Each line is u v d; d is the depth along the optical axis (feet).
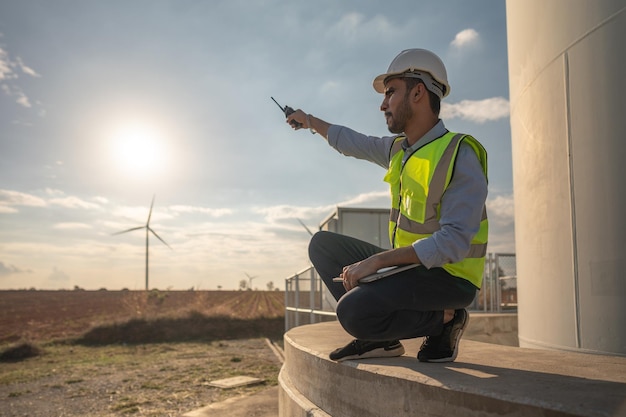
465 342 10.63
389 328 6.57
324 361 8.13
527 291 15.40
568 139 13.06
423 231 6.43
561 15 13.38
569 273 12.98
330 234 7.83
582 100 12.59
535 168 14.66
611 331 11.60
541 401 4.35
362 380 6.91
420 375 5.92
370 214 42.73
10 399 26.17
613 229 11.66
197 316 74.38
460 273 6.41
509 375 5.94
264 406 19.43
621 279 11.41
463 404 5.09
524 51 15.39
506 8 17.43
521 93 15.70
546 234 14.02
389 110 6.86
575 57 12.85
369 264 6.23
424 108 6.72
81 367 38.60
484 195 5.98
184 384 28.53
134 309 89.51
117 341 62.44
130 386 28.73
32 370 37.52
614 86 11.78
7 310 148.56
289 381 10.64
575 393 4.71
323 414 7.93
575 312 12.71
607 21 12.00
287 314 55.06
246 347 53.57
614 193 11.68
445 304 6.51
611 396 4.53
